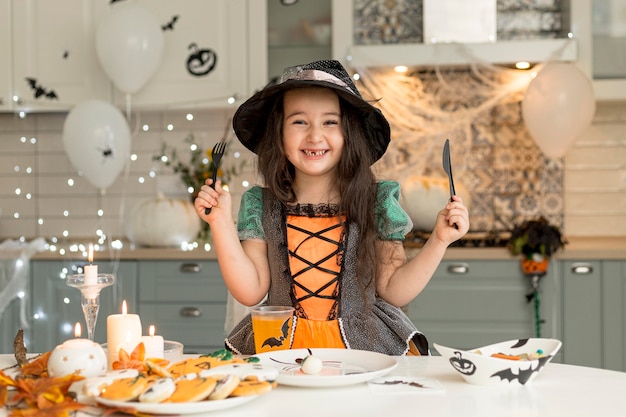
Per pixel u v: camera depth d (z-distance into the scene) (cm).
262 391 101
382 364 119
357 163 159
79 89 343
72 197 380
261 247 163
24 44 344
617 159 356
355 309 155
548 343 123
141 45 317
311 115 154
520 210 357
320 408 101
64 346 110
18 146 382
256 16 336
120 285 325
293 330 151
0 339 327
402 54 323
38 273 329
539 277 307
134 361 111
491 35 333
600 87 325
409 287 152
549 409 100
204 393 97
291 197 163
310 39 341
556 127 313
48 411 94
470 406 101
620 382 114
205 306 322
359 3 355
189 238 341
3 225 382
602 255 304
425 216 329
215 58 337
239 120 167
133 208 349
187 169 368
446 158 140
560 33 348
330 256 157
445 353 115
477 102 353
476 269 310
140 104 340
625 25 327
